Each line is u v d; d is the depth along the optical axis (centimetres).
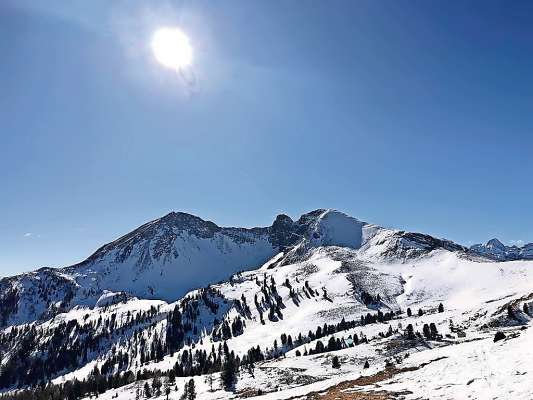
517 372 3033
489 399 2670
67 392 18762
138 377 17912
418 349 13025
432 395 3078
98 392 17088
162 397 12962
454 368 3794
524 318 14525
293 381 11375
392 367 5262
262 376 12319
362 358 12912
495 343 4594
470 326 15475
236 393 11025
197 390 12344
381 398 3244
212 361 19988
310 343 19288
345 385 4669
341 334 19200
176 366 18188
